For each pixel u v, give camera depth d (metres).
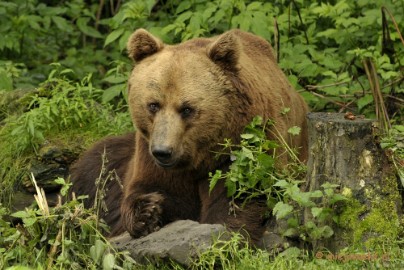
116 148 13.58
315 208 9.92
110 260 9.70
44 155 14.14
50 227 10.24
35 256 10.15
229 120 11.08
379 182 10.12
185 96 10.83
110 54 20.17
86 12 20.03
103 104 15.73
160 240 10.30
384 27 15.66
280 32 16.72
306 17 17.05
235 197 11.03
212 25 17.23
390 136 11.39
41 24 21.22
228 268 9.65
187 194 11.66
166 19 18.39
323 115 10.61
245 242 10.33
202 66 11.02
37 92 15.45
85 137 14.56
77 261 10.16
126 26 17.31
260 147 10.84
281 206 10.08
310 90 15.66
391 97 15.39
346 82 15.88
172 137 10.71
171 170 11.41
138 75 11.29
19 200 13.99
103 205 10.74
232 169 10.89
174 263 9.86
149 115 11.08
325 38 17.47
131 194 11.52
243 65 11.34
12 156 14.43
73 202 10.40
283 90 12.26
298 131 11.19
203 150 11.16
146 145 11.59
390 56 16.02
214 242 9.89
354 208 10.09
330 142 10.24
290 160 11.74
